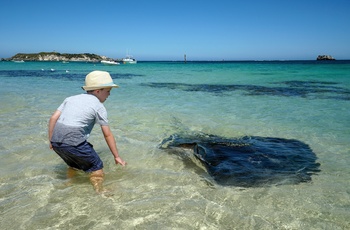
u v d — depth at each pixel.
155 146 4.86
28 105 8.95
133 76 28.50
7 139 5.06
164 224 2.55
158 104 9.70
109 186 3.32
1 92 12.59
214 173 3.75
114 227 2.49
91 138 5.28
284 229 2.53
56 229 2.44
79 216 2.65
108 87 3.47
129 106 9.15
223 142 5.08
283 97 11.95
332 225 2.61
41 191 3.14
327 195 3.19
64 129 3.19
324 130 6.16
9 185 3.28
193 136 5.54
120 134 5.61
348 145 5.05
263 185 3.43
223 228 2.53
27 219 2.58
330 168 3.98
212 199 3.05
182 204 2.92
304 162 4.19
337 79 23.20
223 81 21.44
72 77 25.67
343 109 8.92
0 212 2.69
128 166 3.98
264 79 23.56
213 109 8.80
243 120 7.15
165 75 30.44
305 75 29.05
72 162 3.41
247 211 2.83
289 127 6.43
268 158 4.31
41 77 25.31
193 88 15.92
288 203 3.00
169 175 3.68
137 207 2.84
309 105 9.75
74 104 3.32
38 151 4.48
